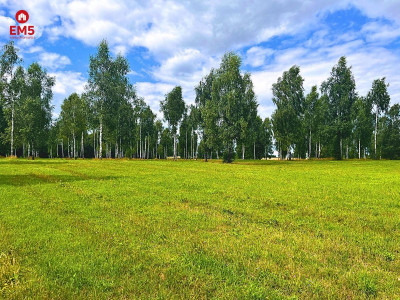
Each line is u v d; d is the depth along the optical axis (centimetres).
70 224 938
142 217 1059
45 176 2494
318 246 775
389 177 2675
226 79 5981
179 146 11675
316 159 7612
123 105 6862
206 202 1388
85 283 544
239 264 650
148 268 614
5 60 5988
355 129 8362
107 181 2197
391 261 686
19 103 6228
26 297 481
